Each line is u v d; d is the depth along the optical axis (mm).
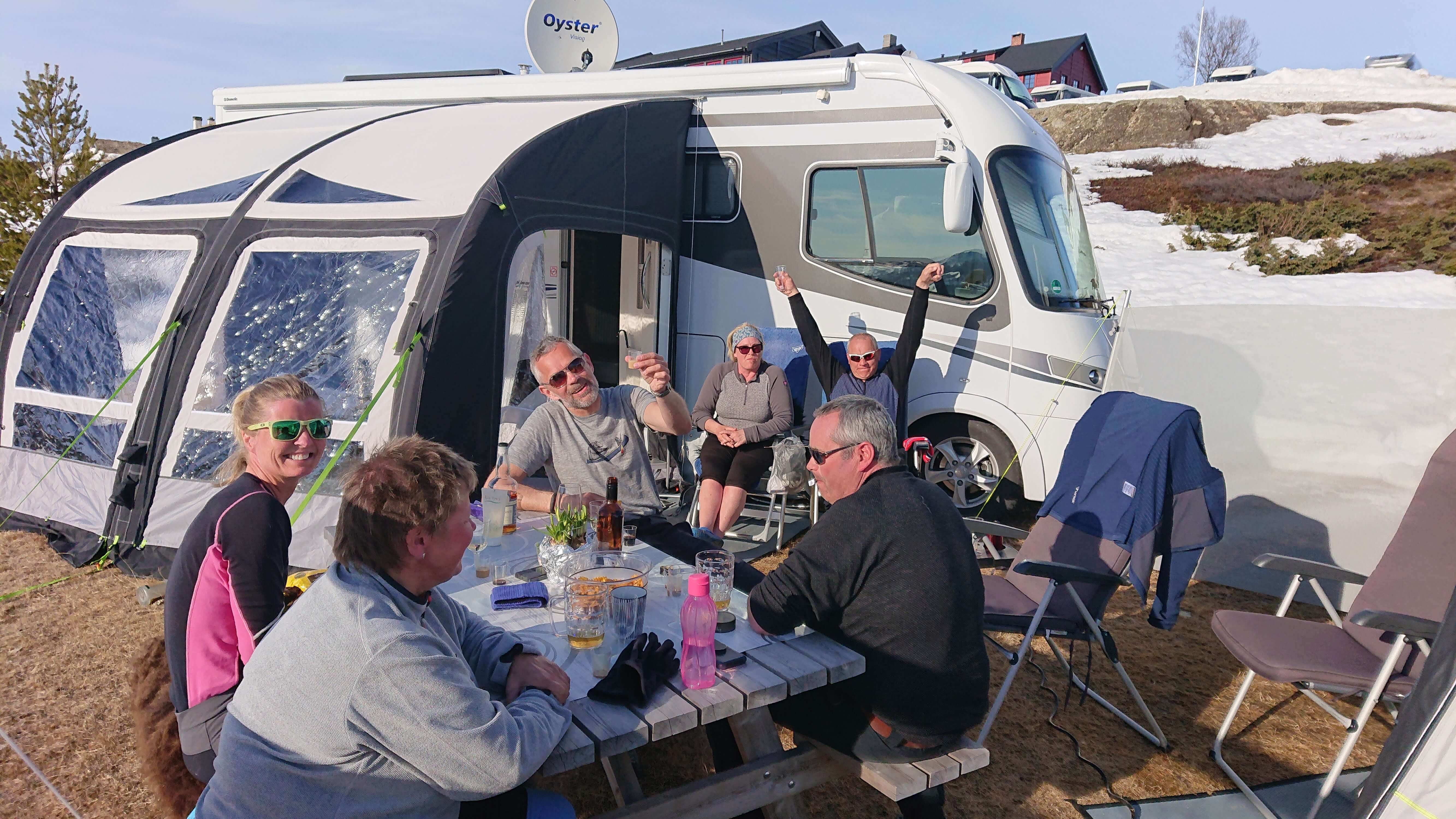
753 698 1972
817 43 17828
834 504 2336
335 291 4332
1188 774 3061
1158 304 12773
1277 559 3322
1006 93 6133
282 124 6133
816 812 2785
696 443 5305
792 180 5633
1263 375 4973
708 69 5785
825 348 5367
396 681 1496
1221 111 22906
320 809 1519
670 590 2561
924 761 2195
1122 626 4355
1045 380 5172
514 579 2633
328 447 4133
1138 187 19328
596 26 6738
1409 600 3137
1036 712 3457
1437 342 4656
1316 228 15414
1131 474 3426
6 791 2826
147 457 4484
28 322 5238
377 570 1646
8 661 3643
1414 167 17125
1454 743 1978
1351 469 4703
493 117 5387
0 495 5129
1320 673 2779
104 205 5391
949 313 5336
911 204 5367
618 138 5215
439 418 4078
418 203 4426
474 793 1561
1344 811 2852
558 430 3625
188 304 4602
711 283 5875
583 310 6336
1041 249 5340
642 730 1818
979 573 2275
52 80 11609
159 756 2180
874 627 2180
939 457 5555
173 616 2035
